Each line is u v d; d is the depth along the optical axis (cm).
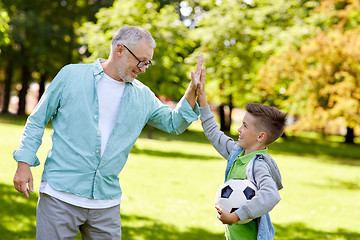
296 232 696
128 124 313
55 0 2900
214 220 730
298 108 1510
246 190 294
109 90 309
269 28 2166
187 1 2842
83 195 302
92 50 1578
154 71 1550
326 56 1316
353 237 692
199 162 1592
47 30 2778
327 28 1867
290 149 2606
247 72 2188
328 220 812
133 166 1345
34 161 302
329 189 1222
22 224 589
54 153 305
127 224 649
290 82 1661
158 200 868
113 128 307
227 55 2205
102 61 323
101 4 2789
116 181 319
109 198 313
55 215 300
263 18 2219
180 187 1051
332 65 1314
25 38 2748
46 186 304
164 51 1577
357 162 2123
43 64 2925
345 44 1279
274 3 2258
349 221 818
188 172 1323
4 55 2942
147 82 1552
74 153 301
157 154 1731
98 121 304
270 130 306
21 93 3212
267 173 292
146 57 305
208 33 2219
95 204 307
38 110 305
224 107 3862
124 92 312
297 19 2172
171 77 1598
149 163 1444
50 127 2375
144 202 833
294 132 1708
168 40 1585
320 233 704
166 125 340
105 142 306
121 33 305
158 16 1622
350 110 1308
